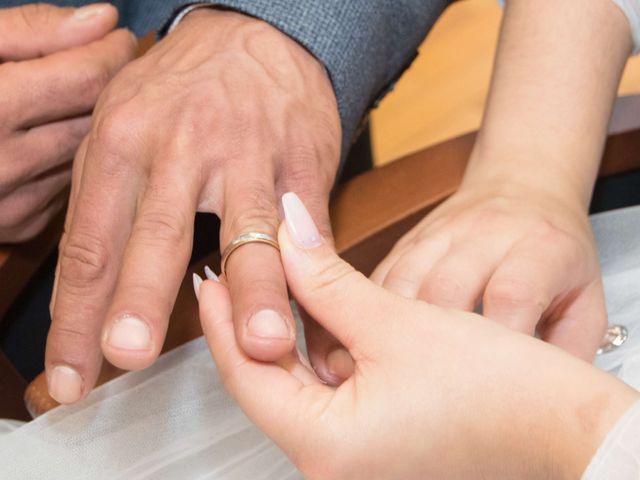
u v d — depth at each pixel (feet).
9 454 1.42
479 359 1.15
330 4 1.68
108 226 1.43
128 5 2.18
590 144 1.65
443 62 3.78
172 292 1.33
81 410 1.47
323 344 1.35
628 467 1.05
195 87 1.53
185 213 1.40
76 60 1.67
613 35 1.70
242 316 1.21
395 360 1.18
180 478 1.43
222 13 1.71
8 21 1.71
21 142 1.66
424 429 1.15
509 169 1.61
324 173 1.58
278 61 1.63
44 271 1.94
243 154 1.48
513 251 1.43
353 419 1.17
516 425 1.12
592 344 1.48
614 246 1.71
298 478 1.44
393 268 1.49
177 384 1.50
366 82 1.75
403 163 1.73
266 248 1.31
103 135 1.46
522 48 1.71
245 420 1.47
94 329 1.40
